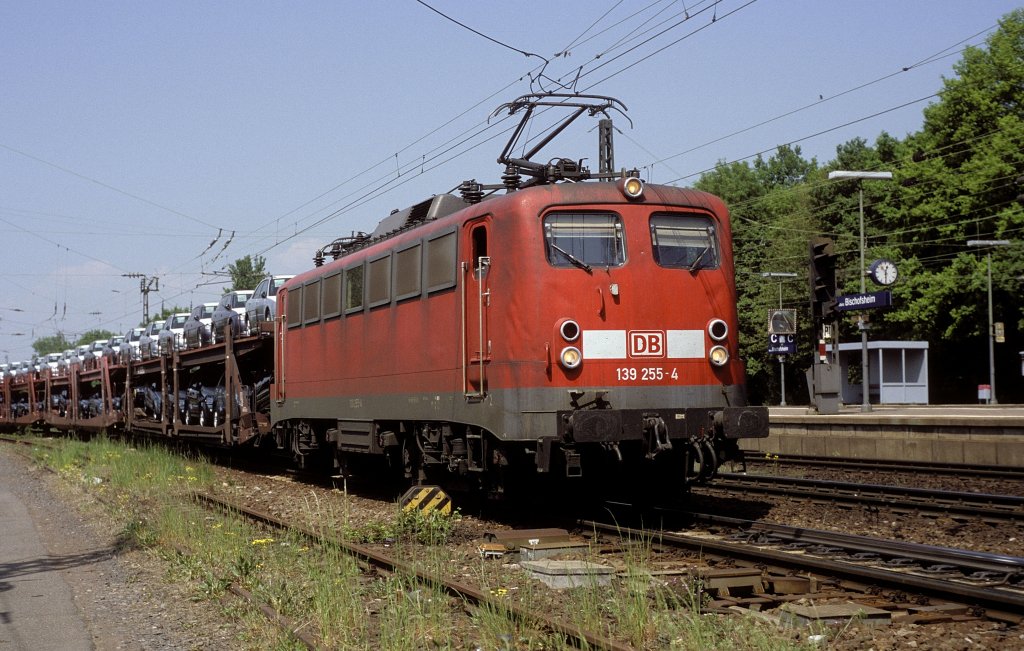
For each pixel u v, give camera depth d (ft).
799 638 21.79
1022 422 65.82
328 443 62.90
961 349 184.55
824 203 223.51
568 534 36.42
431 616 23.80
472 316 41.93
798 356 211.82
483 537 37.47
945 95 165.89
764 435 39.65
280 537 38.60
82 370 132.26
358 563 32.58
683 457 42.80
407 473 50.26
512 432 38.47
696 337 40.06
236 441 77.61
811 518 42.04
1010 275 159.53
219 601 28.02
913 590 25.52
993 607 23.79
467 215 42.57
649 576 27.02
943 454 69.21
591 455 41.86
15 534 44.75
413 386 47.11
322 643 22.50
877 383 149.79
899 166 183.52
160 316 239.50
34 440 127.54
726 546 31.94
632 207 39.86
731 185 249.34
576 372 38.32
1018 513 39.01
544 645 21.94
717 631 21.76
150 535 39.58
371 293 52.19
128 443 109.60
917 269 176.45
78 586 32.01
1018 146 156.76
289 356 66.18
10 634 25.59
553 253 38.86
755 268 230.89
